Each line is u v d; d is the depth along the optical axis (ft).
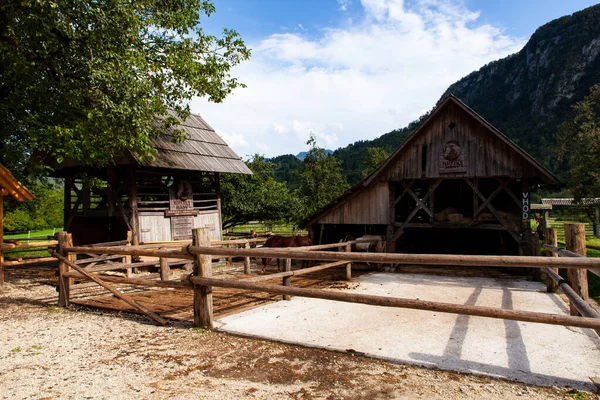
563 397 10.64
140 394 10.99
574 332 17.16
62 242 24.08
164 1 39.17
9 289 31.07
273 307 22.62
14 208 64.08
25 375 12.61
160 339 16.40
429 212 41.73
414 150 42.50
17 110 35.73
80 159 34.17
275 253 16.60
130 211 43.42
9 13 28.63
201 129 59.11
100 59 29.86
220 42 43.50
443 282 33.35
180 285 18.51
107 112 32.32
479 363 13.35
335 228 55.11
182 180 49.55
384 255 13.98
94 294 27.73
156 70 38.19
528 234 36.78
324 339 16.22
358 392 11.03
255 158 81.97
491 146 38.65
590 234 95.35
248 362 13.52
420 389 11.19
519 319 11.55
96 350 15.12
